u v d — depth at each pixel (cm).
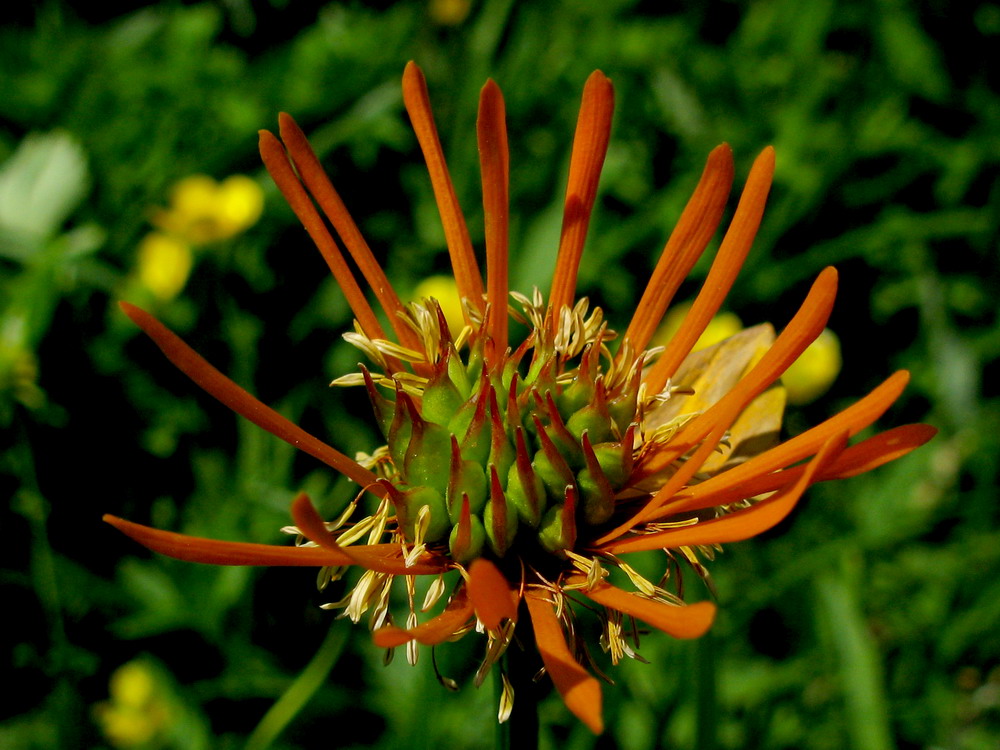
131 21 27
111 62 27
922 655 18
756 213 9
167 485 20
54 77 26
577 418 9
